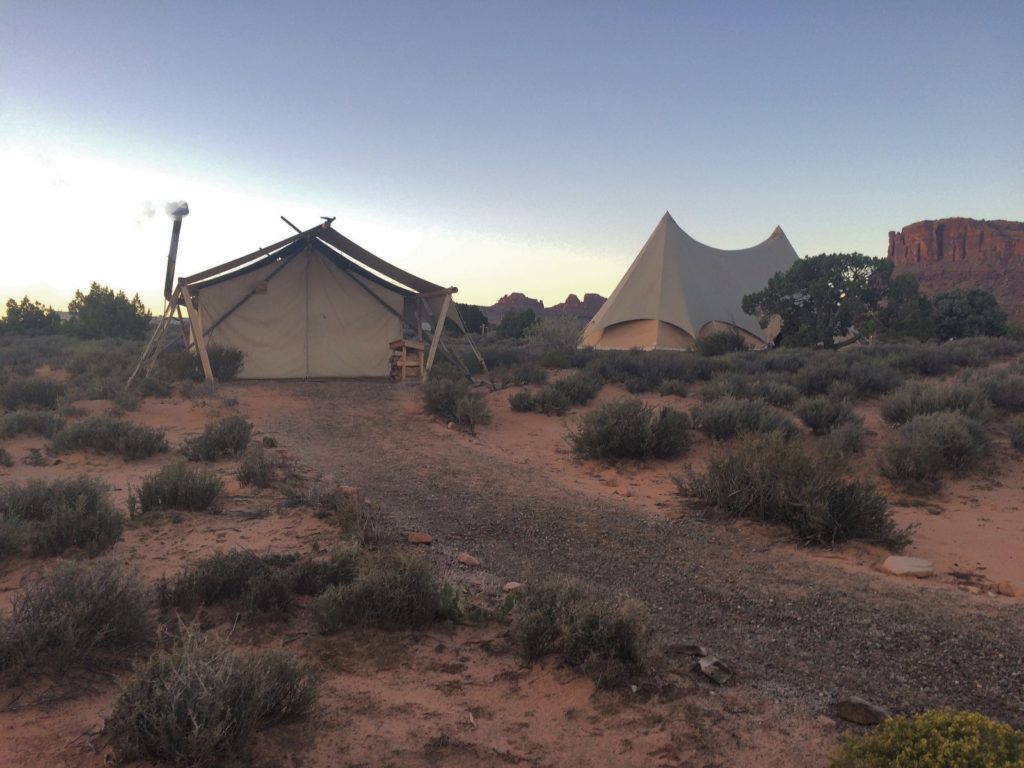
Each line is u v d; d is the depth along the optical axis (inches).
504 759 137.6
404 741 143.3
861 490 304.7
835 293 1414.9
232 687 137.2
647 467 455.8
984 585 246.4
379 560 228.5
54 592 179.6
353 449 517.3
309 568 228.2
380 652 187.0
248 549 268.4
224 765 132.1
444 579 246.5
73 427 473.4
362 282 937.5
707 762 135.8
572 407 658.8
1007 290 5812.0
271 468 400.8
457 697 163.2
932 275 6309.1
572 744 143.2
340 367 921.5
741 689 167.3
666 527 326.0
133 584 192.7
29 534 260.5
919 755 110.2
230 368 815.1
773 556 281.6
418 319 964.0
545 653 183.2
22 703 153.4
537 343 1492.4
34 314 2113.7
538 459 501.4
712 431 502.3
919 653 190.9
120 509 327.6
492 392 754.2
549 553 287.6
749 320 1925.4
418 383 843.4
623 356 964.6
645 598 236.2
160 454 467.8
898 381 645.9
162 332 773.9
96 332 1603.1
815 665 183.5
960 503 361.4
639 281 1925.4
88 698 157.3
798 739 143.7
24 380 689.0
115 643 180.2
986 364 796.0
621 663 170.4
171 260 896.3
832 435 462.0
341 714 153.5
